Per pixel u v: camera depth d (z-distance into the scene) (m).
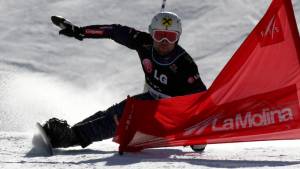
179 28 15.12
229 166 12.21
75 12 41.25
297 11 39.06
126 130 13.63
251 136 13.52
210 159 13.27
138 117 13.68
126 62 35.66
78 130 14.52
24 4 42.00
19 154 13.77
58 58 35.56
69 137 14.31
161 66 15.36
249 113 13.52
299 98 13.38
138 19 40.38
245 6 40.97
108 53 36.53
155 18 15.12
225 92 13.59
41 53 35.97
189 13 40.56
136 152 13.87
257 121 13.50
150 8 41.47
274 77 13.43
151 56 15.46
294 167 12.07
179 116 13.75
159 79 15.48
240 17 39.84
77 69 34.50
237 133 13.55
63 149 14.98
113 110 14.80
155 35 15.05
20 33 38.38
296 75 13.38
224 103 13.60
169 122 13.79
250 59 13.46
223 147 16.23
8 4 41.97
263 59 13.45
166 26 14.94
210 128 13.66
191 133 13.71
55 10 41.41
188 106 13.68
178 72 15.28
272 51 13.41
